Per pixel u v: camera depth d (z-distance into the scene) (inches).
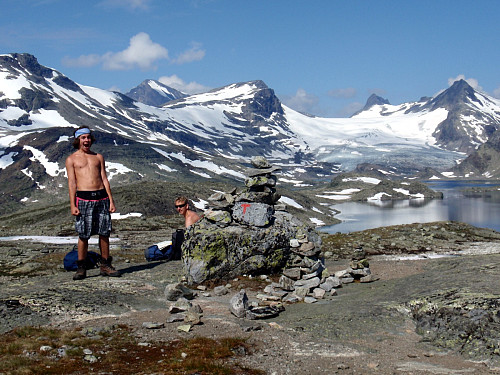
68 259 857.5
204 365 377.4
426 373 369.7
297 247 735.1
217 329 485.1
